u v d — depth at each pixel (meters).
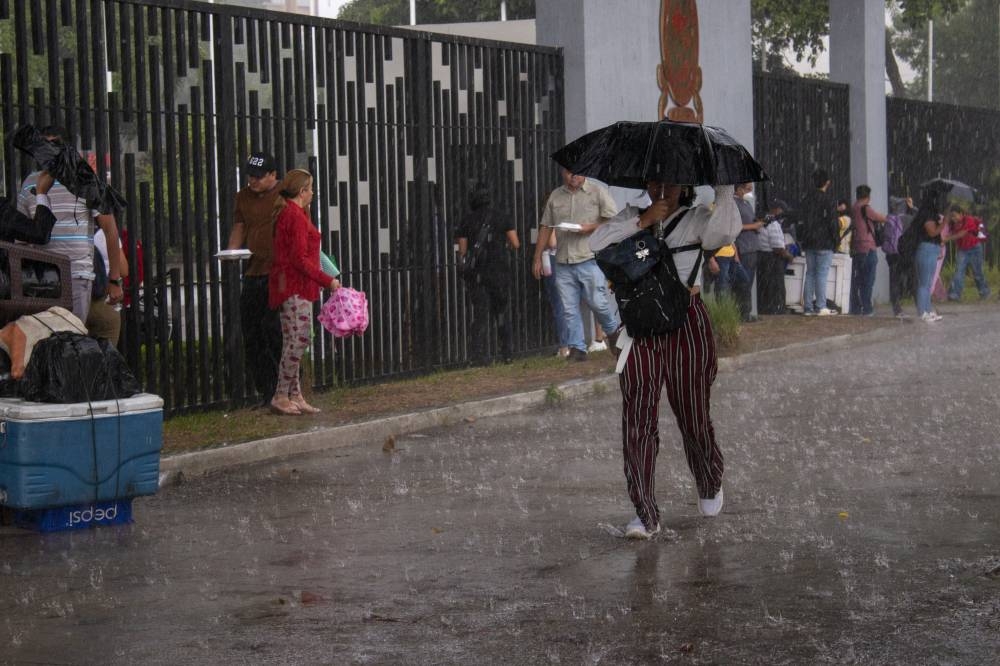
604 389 16.62
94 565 8.25
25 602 7.37
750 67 25.69
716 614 6.71
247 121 14.98
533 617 6.76
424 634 6.52
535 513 9.46
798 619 6.57
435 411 14.22
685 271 8.59
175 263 15.23
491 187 18.83
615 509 9.52
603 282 18.36
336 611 6.97
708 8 24.06
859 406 14.44
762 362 19.53
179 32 13.95
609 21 20.62
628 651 6.16
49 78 12.66
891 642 6.16
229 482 11.15
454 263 18.08
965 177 36.81
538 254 18.55
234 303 14.61
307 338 13.83
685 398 8.68
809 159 28.66
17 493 9.09
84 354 9.39
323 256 14.34
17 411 9.08
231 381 14.62
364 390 16.05
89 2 13.49
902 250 25.98
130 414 9.45
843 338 21.73
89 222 11.51
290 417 13.83
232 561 8.23
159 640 6.54
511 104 19.17
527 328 19.47
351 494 10.42
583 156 8.67
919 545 8.04
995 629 6.31
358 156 16.47
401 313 17.16
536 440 12.95
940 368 17.81
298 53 15.40
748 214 24.16
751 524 8.80
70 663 6.21
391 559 8.14
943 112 35.41
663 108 22.33
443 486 10.62
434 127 17.72
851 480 10.25
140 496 9.60
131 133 13.92
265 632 6.62
